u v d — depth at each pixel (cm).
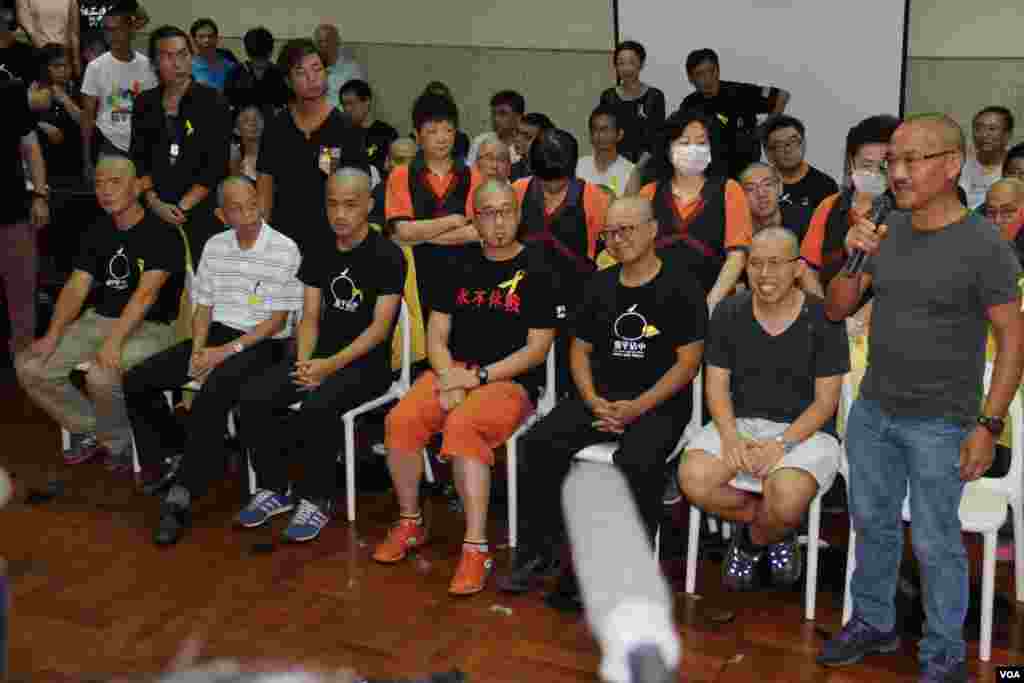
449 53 742
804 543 359
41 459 446
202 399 384
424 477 414
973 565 349
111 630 303
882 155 353
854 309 286
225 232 409
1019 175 430
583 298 350
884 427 273
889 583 289
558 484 337
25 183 509
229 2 797
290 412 389
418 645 299
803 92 644
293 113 468
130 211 419
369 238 384
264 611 319
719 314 324
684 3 665
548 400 384
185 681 49
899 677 284
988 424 255
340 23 767
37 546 363
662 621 39
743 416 327
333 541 371
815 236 371
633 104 611
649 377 341
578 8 702
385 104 766
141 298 415
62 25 693
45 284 595
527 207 403
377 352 387
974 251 249
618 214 327
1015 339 250
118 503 403
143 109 487
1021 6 599
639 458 323
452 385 348
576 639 304
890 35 621
